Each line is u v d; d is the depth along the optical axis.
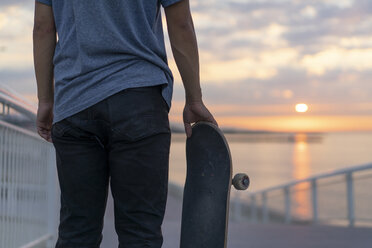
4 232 3.21
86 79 1.54
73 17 1.60
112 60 1.54
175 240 4.85
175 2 1.59
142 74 1.54
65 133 1.57
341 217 7.40
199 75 1.67
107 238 4.73
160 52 1.63
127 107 1.50
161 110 1.56
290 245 4.74
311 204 7.98
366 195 7.03
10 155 3.34
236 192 11.02
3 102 3.10
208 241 1.67
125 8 1.55
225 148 1.70
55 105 1.61
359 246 4.72
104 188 1.62
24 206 3.64
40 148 4.06
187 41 1.63
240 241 4.95
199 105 1.71
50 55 1.67
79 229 1.61
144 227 1.56
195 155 1.78
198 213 1.72
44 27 1.66
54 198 4.36
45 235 4.20
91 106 1.52
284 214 8.80
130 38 1.56
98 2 1.55
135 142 1.51
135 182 1.53
